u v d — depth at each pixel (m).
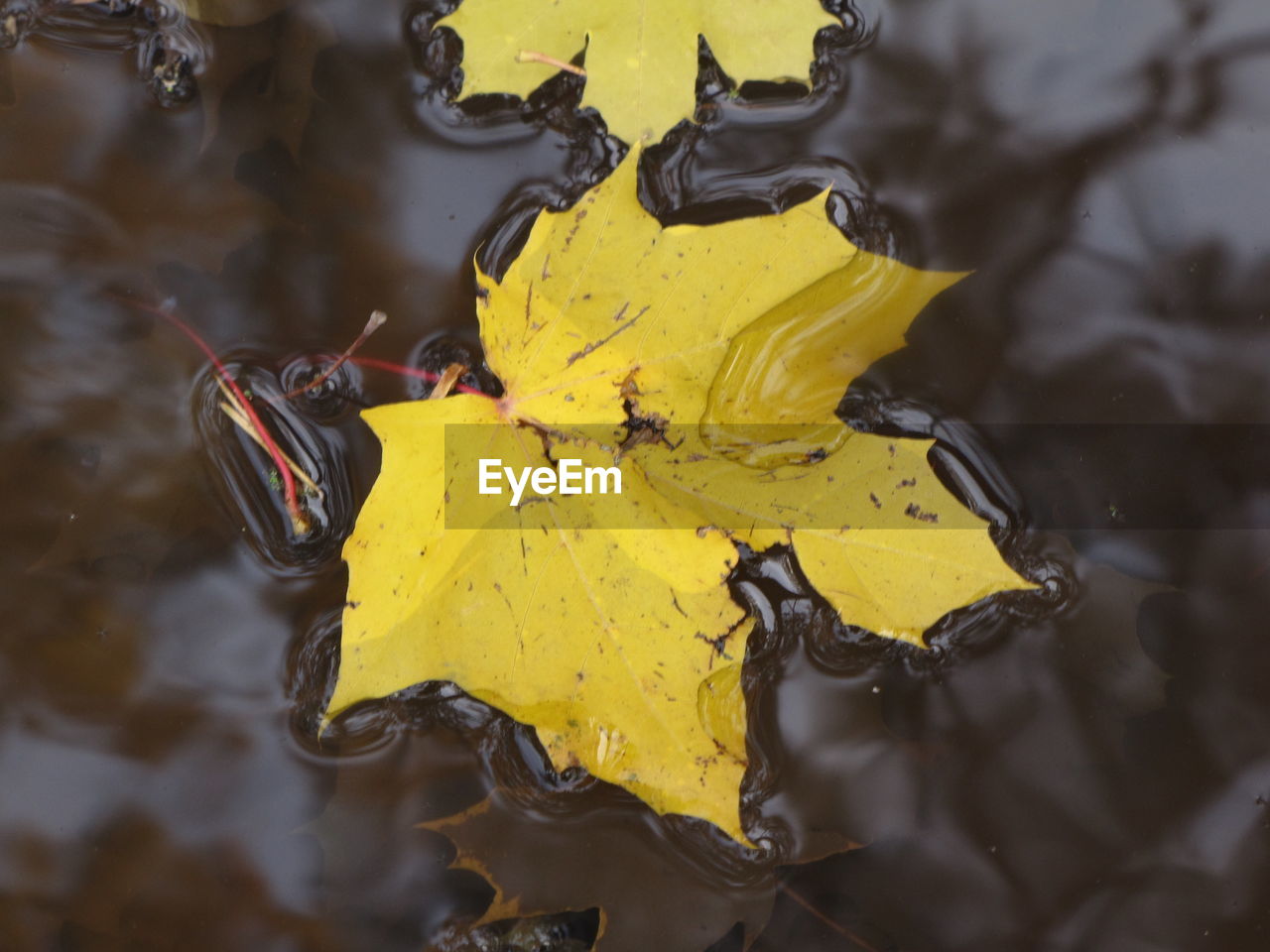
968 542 0.79
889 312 0.80
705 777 0.78
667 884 0.80
